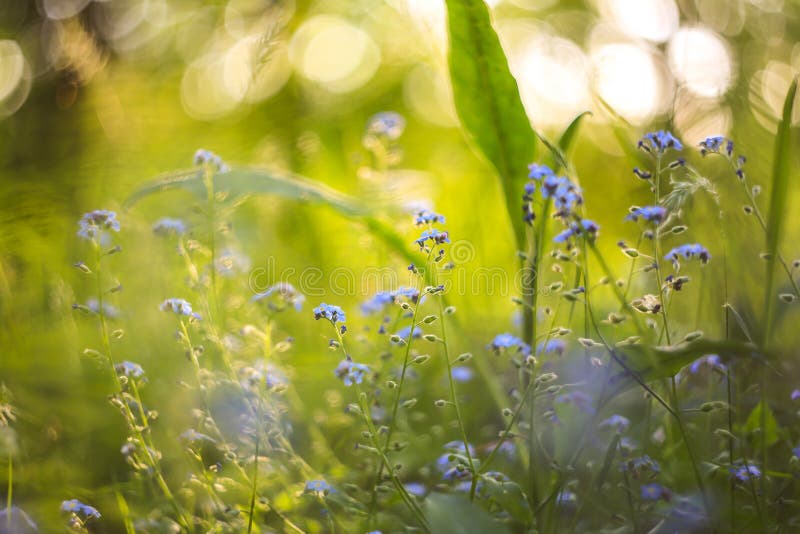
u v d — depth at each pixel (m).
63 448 1.43
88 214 1.35
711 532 1.32
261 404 1.34
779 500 1.31
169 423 1.45
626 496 1.35
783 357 1.42
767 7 1.65
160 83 1.95
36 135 1.67
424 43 2.10
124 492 1.39
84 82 1.69
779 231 1.29
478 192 2.03
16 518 1.31
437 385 1.60
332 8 2.21
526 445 1.39
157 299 1.56
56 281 1.52
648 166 1.43
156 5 1.99
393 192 1.72
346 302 1.81
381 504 1.37
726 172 1.48
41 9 1.72
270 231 1.87
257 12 2.01
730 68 1.59
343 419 1.48
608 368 1.31
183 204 1.70
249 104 2.02
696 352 1.29
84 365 1.52
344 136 2.12
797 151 1.51
